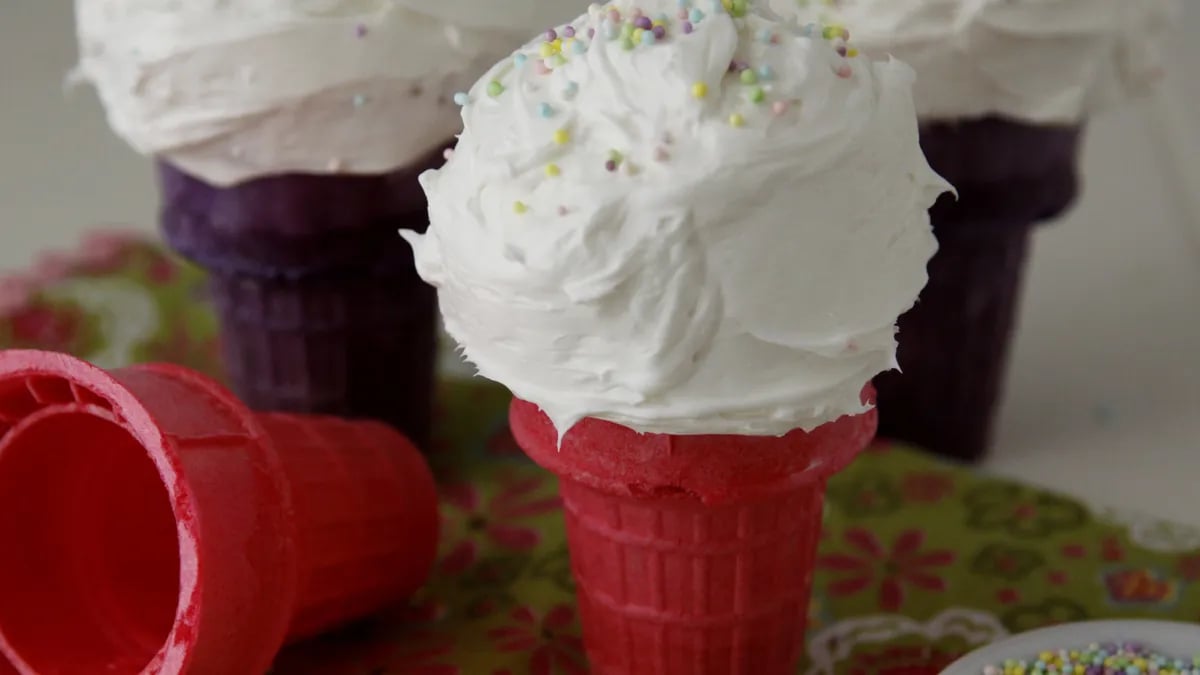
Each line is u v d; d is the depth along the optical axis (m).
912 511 0.40
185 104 0.38
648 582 0.34
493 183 0.32
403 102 0.38
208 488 0.33
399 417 0.42
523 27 0.39
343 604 0.36
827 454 0.33
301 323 0.41
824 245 0.31
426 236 0.33
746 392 0.31
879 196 0.32
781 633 0.35
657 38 0.32
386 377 0.42
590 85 0.32
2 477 0.35
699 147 0.31
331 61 0.37
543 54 0.32
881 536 0.39
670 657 0.35
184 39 0.37
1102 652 0.34
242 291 0.41
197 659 0.33
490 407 0.45
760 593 0.34
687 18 0.32
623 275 0.31
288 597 0.34
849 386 0.32
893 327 0.32
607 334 0.31
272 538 0.34
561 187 0.31
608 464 0.33
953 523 0.40
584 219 0.31
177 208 0.40
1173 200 0.57
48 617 0.35
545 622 0.37
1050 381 0.46
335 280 0.40
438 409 0.45
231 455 0.34
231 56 0.37
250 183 0.39
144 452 0.38
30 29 0.63
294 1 0.37
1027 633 0.35
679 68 0.31
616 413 0.32
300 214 0.39
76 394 0.34
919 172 0.32
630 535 0.34
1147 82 0.41
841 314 0.31
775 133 0.31
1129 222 0.56
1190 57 0.57
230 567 0.33
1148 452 0.43
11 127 0.62
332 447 0.37
